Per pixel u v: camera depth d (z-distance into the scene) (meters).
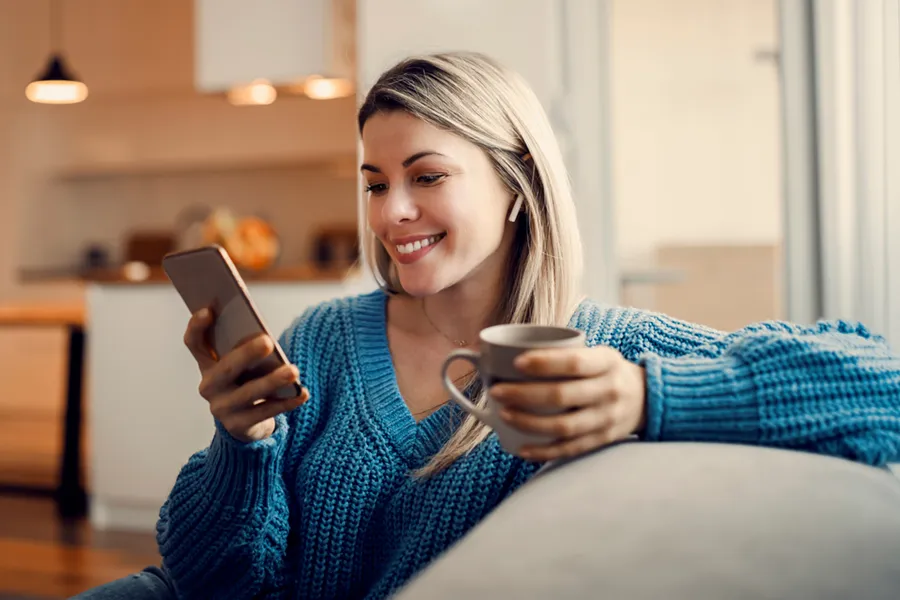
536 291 0.98
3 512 3.52
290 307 3.06
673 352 0.94
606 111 2.55
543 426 0.65
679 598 0.46
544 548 0.52
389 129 0.92
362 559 0.96
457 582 0.50
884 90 2.22
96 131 5.43
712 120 2.49
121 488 3.31
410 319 1.05
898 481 0.67
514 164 0.95
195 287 0.79
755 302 2.46
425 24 2.60
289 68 3.07
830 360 0.72
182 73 4.91
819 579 0.47
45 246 5.56
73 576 2.76
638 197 2.55
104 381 3.33
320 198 5.26
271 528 0.93
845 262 2.30
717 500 0.55
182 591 0.97
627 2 2.54
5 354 4.63
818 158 2.37
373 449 0.97
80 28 5.04
